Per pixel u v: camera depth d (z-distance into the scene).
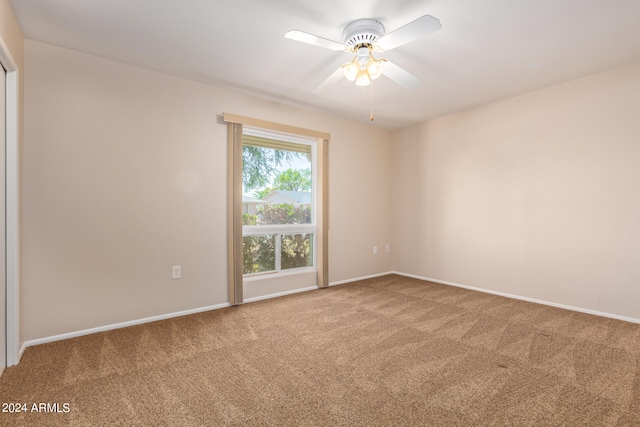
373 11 1.97
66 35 2.24
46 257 2.34
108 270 2.60
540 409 1.56
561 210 3.17
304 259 3.98
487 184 3.76
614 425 1.44
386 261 4.87
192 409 1.57
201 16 2.03
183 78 2.97
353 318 2.88
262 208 3.61
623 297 2.81
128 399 1.65
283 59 2.62
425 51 2.48
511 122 3.52
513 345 2.31
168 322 2.78
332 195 4.16
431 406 1.59
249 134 3.50
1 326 1.91
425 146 4.45
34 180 2.29
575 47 2.43
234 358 2.11
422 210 4.50
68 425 1.45
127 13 1.99
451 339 2.42
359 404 1.61
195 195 3.05
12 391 1.72
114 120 2.62
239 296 3.27
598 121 2.91
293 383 1.80
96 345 2.30
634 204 2.74
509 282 3.58
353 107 3.83
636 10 1.96
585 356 2.13
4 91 1.94
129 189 2.69
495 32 2.21
